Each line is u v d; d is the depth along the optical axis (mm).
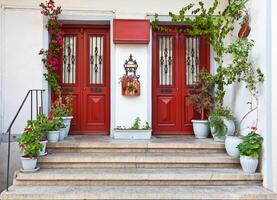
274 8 3902
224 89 5621
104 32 5938
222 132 5047
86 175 4082
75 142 4828
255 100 4406
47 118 4871
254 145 4121
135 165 4465
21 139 4180
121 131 5348
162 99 5961
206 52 5961
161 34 5957
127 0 5656
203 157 4484
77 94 5906
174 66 5988
